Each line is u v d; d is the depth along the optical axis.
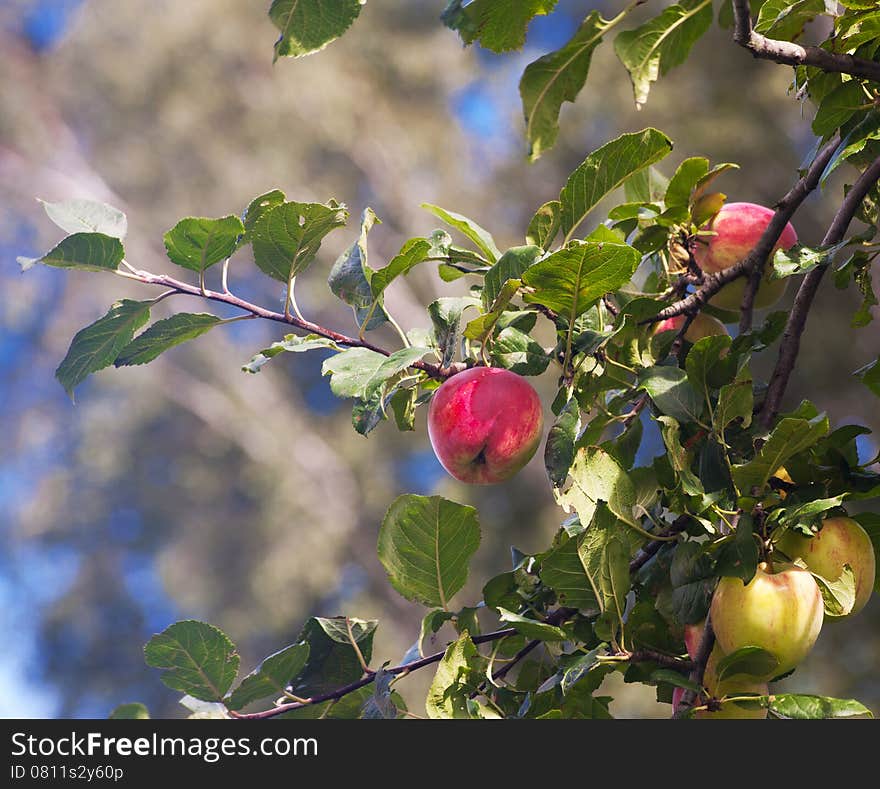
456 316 2.62
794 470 2.51
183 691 2.65
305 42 2.53
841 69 2.44
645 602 2.68
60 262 2.56
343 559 17.67
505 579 2.85
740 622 2.35
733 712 2.44
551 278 2.48
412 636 17.27
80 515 22.33
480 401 2.57
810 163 3.08
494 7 2.97
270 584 17.28
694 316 3.06
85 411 22.00
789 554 2.49
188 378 19.95
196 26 17.75
